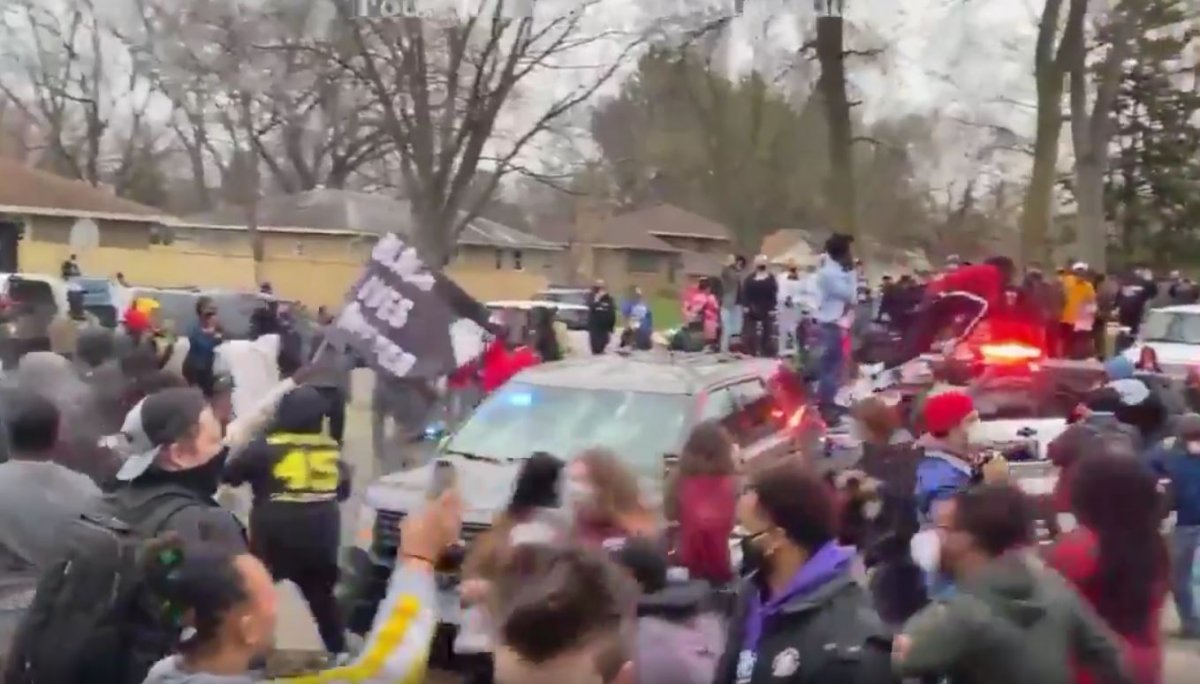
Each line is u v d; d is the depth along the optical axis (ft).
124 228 171.73
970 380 38.91
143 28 156.56
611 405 33.04
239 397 37.09
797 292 58.65
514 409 33.58
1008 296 53.16
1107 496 16.83
